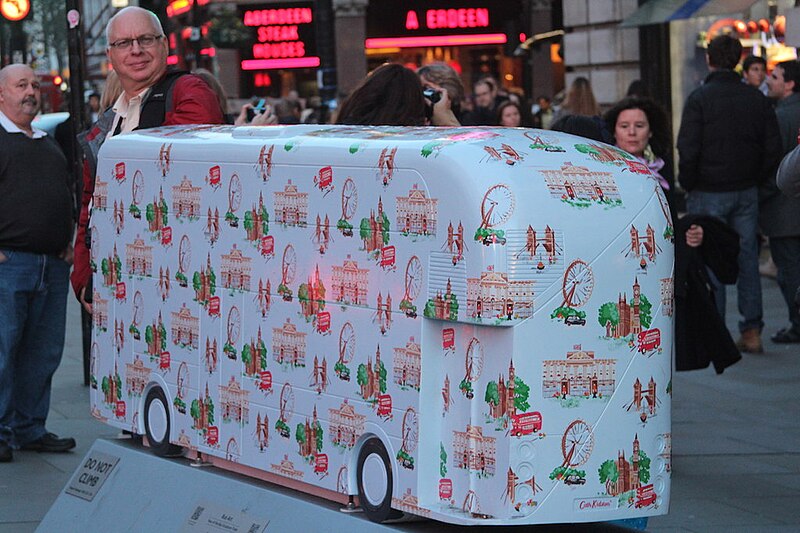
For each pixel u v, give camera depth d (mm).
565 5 21797
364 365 3975
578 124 7168
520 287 3662
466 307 3664
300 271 4191
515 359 3676
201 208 4598
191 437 4707
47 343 8086
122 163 5031
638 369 3893
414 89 5871
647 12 17016
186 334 4695
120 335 5098
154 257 4852
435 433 3822
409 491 3834
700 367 7547
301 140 4227
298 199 4191
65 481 7309
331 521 4043
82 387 10336
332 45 18500
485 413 3717
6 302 7832
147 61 5898
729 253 7578
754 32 18234
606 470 3861
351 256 4008
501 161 3729
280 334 4281
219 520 4438
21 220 7832
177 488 4688
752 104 10859
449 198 3705
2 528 6281
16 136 7871
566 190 3768
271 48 39344
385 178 3889
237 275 4445
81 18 10594
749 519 6449
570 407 3773
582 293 3770
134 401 5031
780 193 11289
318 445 4152
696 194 11055
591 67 21469
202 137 4699
